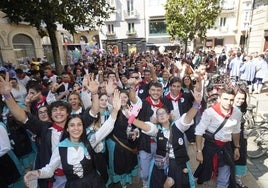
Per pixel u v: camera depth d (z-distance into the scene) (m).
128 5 30.52
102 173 3.03
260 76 10.08
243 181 3.74
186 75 4.70
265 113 6.67
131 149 3.35
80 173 2.36
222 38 29.45
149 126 2.86
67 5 7.20
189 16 14.62
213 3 14.82
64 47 21.27
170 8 15.30
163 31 30.23
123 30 31.42
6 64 12.64
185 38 15.58
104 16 9.12
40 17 6.45
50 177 2.43
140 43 31.09
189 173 2.80
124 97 3.28
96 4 8.41
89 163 2.42
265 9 13.09
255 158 4.41
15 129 3.40
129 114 3.23
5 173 2.93
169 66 9.38
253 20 15.13
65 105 2.73
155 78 5.62
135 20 30.69
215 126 2.90
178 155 2.73
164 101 4.18
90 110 3.07
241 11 27.62
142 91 5.31
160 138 2.83
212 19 14.89
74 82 6.14
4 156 2.91
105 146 3.31
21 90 5.18
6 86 2.68
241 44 28.19
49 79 6.96
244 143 3.34
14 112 2.68
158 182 2.85
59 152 2.37
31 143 3.61
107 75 5.72
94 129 3.03
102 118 3.32
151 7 29.73
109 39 31.98
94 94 3.08
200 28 15.17
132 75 5.68
